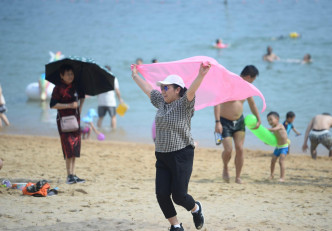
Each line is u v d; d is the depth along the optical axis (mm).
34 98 33750
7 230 9000
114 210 10820
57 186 13422
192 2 84750
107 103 26422
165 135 8594
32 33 61562
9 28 65188
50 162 17766
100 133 24188
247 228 9547
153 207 11281
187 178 8695
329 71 40438
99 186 13766
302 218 10484
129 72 41906
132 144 23250
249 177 16859
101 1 89500
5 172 15344
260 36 56875
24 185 12859
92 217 10133
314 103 31641
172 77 8773
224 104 15023
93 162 18406
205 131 26469
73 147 13719
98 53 49562
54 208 10750
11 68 43156
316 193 13781
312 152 20984
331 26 61125
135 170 17312
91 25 66938
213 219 10289
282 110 30219
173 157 8594
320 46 50875
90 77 13930
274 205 11867
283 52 48656
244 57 46812
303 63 43469
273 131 16234
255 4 80188
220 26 63469
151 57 47594
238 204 11961
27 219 9750
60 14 76625
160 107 8859
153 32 60969
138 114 30344
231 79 11016
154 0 88438
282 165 16234
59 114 13703
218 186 14797
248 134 26547
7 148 20500
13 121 28203
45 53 49688
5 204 10930
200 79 8281
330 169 18656
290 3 79812
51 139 23641
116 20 70375
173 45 53375
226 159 15445
